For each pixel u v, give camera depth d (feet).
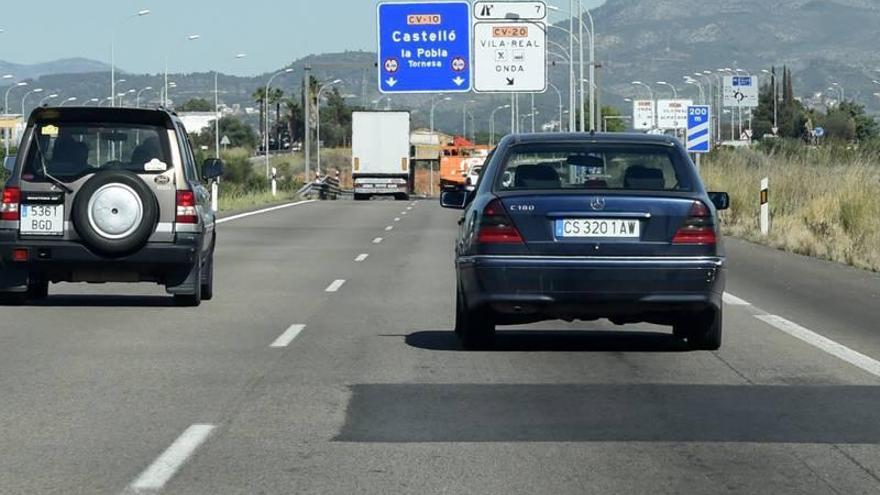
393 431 42.42
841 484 35.63
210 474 36.63
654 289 56.24
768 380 52.37
